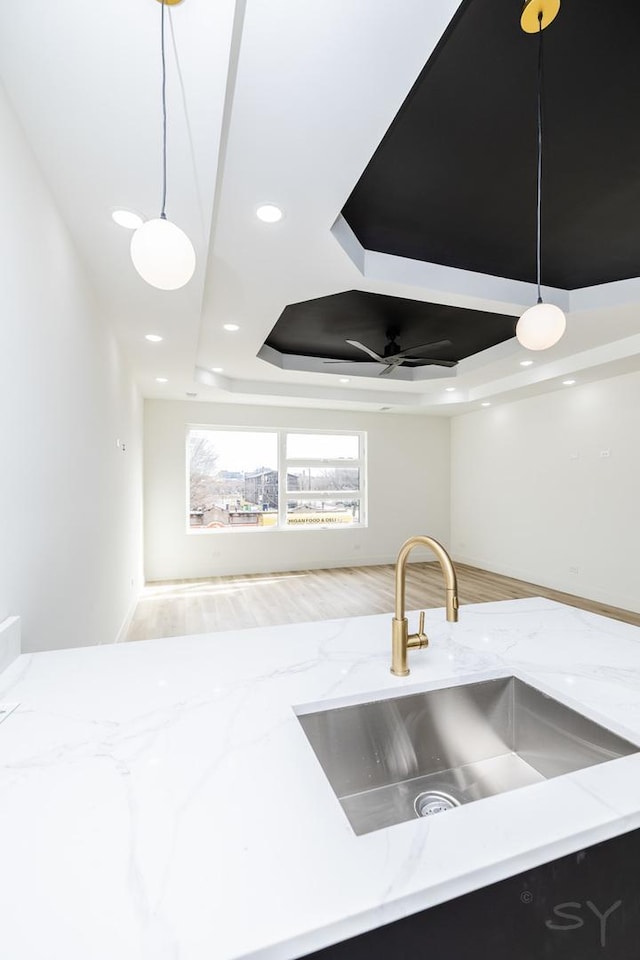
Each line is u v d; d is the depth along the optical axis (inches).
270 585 215.2
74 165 61.1
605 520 181.2
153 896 18.8
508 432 235.5
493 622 56.2
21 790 25.3
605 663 44.4
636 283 118.6
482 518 255.1
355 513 270.5
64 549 75.4
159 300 104.3
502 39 56.4
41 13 39.8
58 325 71.6
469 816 24.0
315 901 18.8
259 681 39.8
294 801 24.7
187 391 206.4
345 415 262.2
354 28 44.5
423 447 280.1
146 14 40.1
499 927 21.4
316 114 55.5
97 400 103.3
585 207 91.7
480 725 42.1
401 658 41.3
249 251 90.4
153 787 25.7
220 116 52.2
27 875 19.7
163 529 225.9
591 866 23.5
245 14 42.9
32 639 59.6
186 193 67.0
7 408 51.4
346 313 148.5
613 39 56.7
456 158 78.1
